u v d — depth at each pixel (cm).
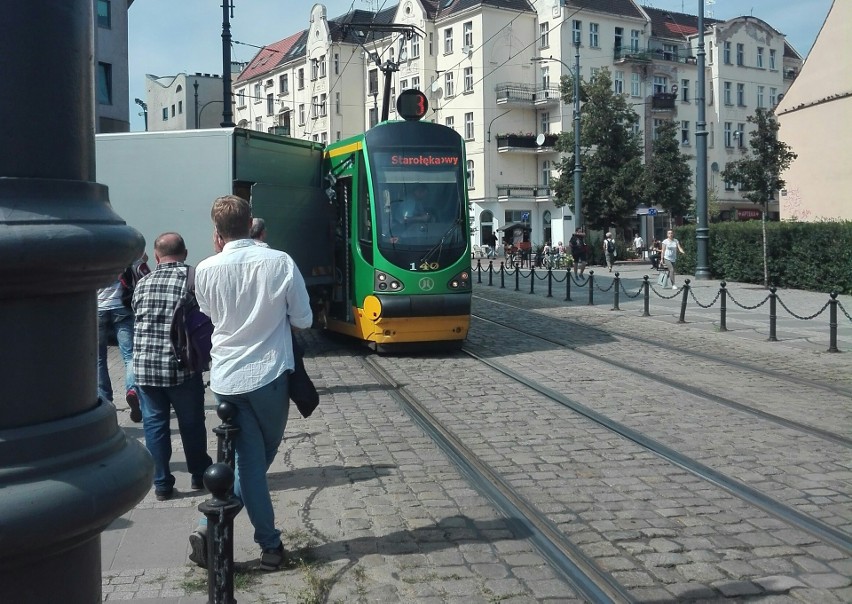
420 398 948
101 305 817
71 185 178
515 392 980
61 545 171
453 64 5572
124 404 947
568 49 5522
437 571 453
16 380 170
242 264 432
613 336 1478
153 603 408
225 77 2262
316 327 1482
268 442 449
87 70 187
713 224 2858
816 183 3181
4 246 159
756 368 1134
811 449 712
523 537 505
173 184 1422
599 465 668
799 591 429
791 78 6931
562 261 4078
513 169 5600
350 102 5962
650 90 5938
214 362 436
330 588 429
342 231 1370
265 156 1450
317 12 5906
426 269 1237
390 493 594
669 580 443
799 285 2434
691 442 736
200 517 539
